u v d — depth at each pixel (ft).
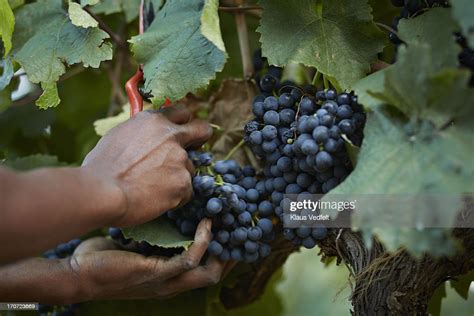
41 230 2.26
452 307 4.31
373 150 2.41
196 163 2.86
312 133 2.56
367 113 2.46
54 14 3.07
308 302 6.07
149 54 2.84
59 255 3.21
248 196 2.82
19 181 2.23
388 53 3.17
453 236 2.51
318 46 2.70
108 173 2.58
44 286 2.82
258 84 3.17
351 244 2.73
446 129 2.34
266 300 3.96
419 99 2.35
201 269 2.86
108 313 3.36
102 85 4.07
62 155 4.07
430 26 2.51
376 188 2.33
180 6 2.92
